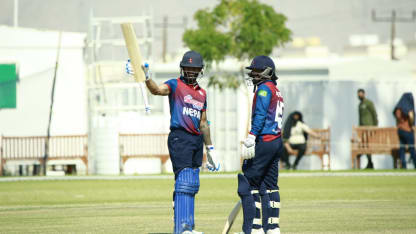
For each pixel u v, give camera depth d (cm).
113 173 8294
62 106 9056
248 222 2370
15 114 8975
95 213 3488
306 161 8738
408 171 7450
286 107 8694
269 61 2483
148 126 8588
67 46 9056
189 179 2336
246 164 2475
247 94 8662
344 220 2948
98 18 9225
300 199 4272
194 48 9994
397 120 8244
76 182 6550
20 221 3083
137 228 2744
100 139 8344
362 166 8862
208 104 9462
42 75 9019
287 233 2509
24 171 8550
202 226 2850
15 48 9000
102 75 9100
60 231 2647
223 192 5003
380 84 8719
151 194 4922
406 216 3109
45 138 8556
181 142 2345
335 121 8644
